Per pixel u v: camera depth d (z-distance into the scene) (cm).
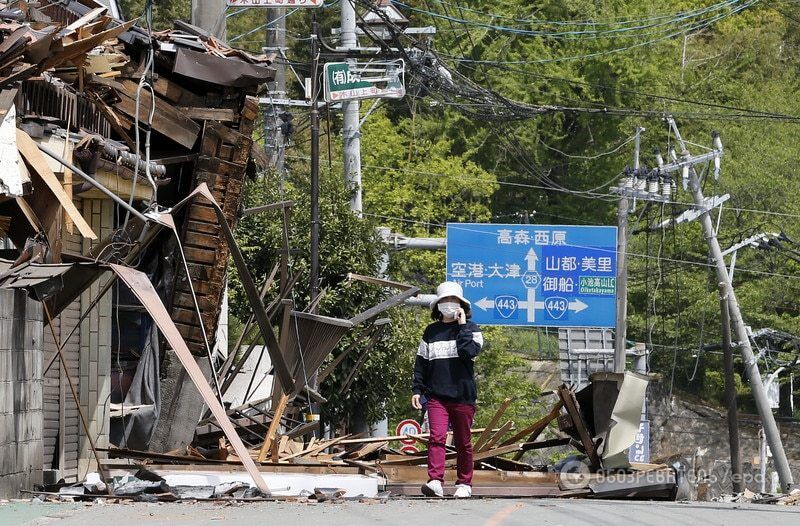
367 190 8038
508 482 2606
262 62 3162
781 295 9381
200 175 3105
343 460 2681
